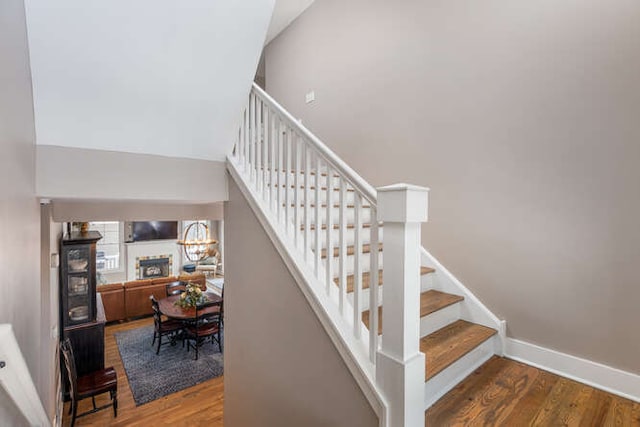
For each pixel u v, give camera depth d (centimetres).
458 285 226
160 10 159
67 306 407
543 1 187
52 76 163
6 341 63
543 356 188
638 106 155
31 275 141
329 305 155
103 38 159
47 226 266
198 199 243
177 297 604
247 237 226
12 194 107
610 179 164
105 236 866
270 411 201
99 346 416
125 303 670
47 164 186
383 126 289
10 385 70
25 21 141
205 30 176
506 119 203
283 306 188
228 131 237
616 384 163
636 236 157
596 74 167
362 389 133
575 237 176
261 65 586
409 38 266
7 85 104
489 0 212
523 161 195
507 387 167
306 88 389
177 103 203
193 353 504
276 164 231
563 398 158
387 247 125
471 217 222
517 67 198
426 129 251
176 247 971
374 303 132
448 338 190
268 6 180
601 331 168
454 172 232
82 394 331
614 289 164
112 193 207
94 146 201
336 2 347
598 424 139
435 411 147
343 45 336
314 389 164
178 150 230
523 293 196
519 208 198
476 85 218
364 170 309
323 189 275
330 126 352
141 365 463
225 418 258
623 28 159
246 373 227
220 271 1025
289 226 192
